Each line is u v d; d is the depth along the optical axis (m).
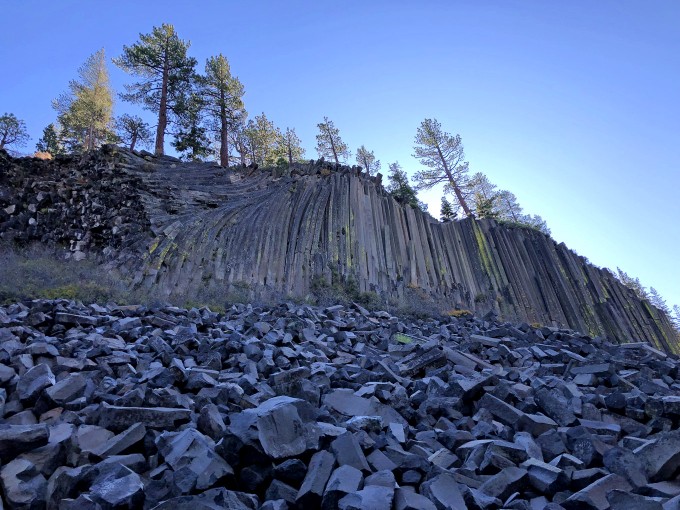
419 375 7.00
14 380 4.61
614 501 2.51
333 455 2.94
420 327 13.12
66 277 14.48
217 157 46.62
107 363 5.68
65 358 5.69
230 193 27.06
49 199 23.88
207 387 4.87
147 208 22.27
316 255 21.94
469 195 51.69
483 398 4.63
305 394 4.50
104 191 24.55
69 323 8.51
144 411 3.57
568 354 8.07
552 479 2.89
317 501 2.52
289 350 6.86
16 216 22.36
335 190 26.52
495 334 11.53
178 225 20.45
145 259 17.47
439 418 4.69
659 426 4.34
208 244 19.64
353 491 2.47
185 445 2.93
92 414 3.72
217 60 44.38
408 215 29.39
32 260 17.88
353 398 4.59
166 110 38.12
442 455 3.36
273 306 14.12
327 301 17.80
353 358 7.39
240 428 2.81
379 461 3.02
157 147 35.66
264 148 53.91
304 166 31.77
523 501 2.68
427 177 51.81
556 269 31.33
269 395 4.63
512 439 3.86
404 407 4.73
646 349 11.68
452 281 27.20
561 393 5.43
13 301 11.03
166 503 2.23
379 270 23.86
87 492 2.61
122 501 2.33
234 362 6.21
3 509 2.42
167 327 9.20
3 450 2.78
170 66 39.44
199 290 16.33
